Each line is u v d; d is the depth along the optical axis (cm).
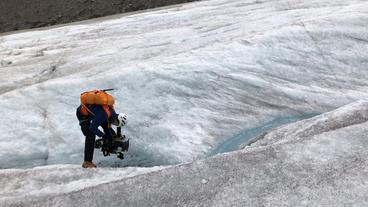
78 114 718
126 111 995
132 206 493
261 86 1050
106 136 708
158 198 501
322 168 524
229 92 1029
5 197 560
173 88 1032
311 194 487
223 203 488
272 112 977
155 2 3697
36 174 635
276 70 1100
